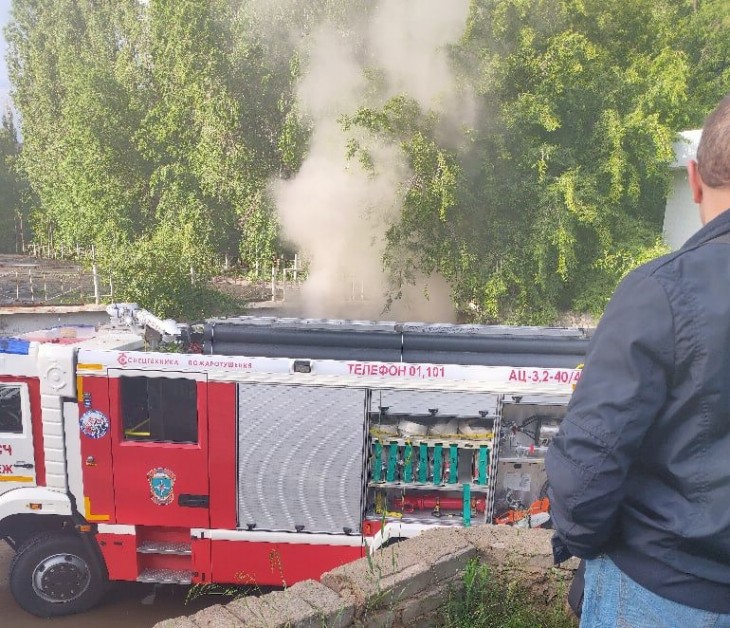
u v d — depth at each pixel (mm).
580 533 1246
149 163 19625
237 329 6434
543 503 5945
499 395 5793
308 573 5938
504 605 2760
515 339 6367
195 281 17078
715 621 1199
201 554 5980
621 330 1158
